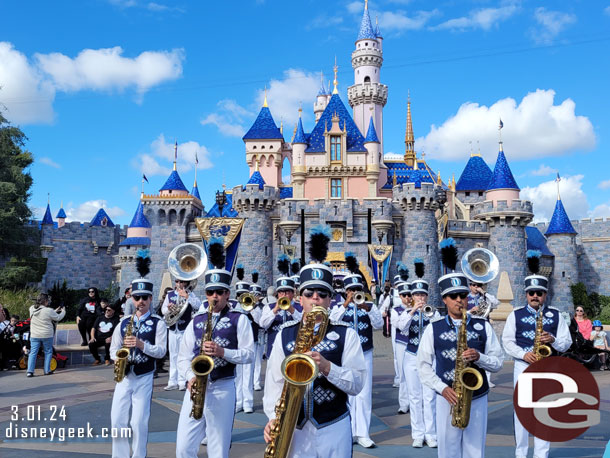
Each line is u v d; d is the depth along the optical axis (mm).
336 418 4840
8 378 16156
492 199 54781
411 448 8844
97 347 19344
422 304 9625
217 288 6895
